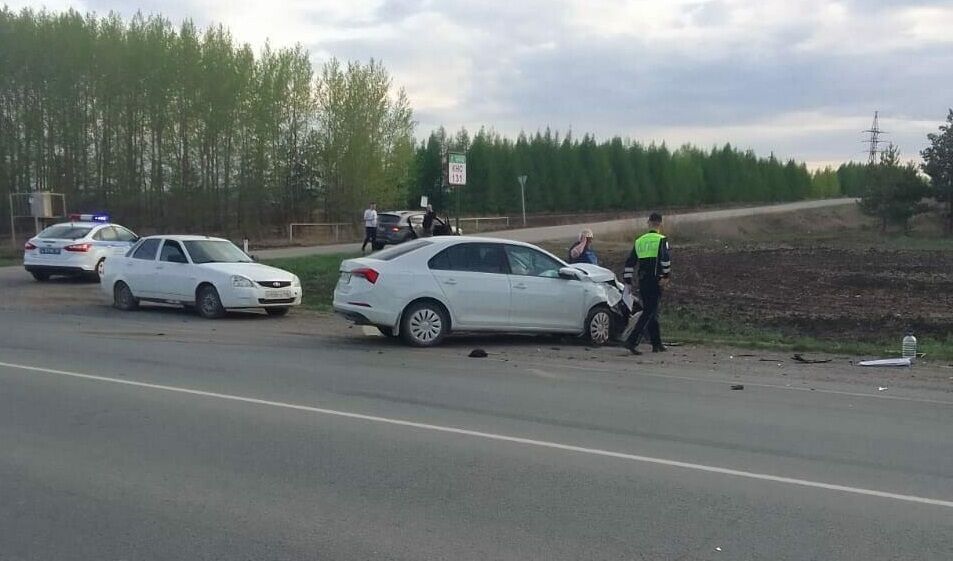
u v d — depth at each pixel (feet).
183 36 169.37
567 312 46.96
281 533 17.88
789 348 47.24
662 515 19.22
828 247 138.21
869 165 261.24
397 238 124.06
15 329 50.19
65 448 24.07
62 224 83.82
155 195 175.42
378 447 24.54
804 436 27.09
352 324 55.57
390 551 16.97
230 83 169.58
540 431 26.91
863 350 46.29
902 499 20.72
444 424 27.55
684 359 43.57
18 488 20.66
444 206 287.48
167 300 60.39
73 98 170.71
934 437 27.30
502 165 294.46
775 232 217.36
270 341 46.85
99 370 36.29
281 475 21.80
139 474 21.77
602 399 32.40
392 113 186.91
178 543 17.33
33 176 172.35
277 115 179.83
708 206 401.08
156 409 28.94
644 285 45.06
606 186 341.82
